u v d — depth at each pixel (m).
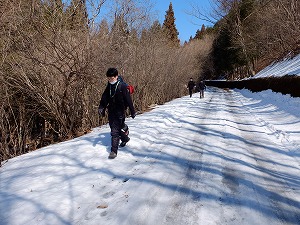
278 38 24.22
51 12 8.04
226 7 34.41
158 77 19.19
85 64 8.29
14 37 7.41
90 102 9.89
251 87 23.41
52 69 8.23
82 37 8.35
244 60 40.91
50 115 8.95
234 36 37.91
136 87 15.35
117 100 5.27
